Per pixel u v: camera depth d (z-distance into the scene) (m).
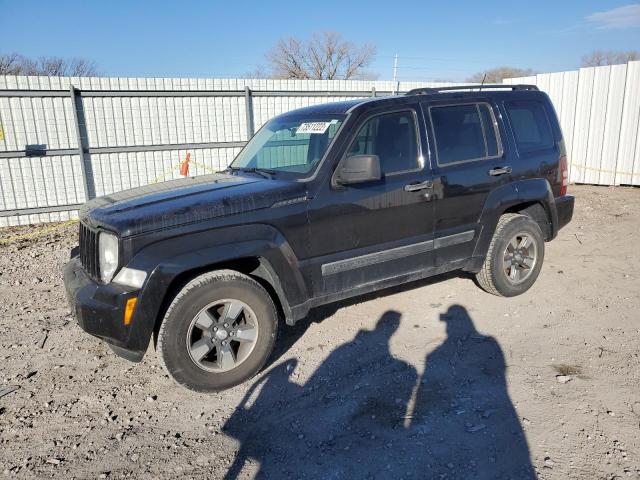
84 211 3.82
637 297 5.12
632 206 9.73
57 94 10.66
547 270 6.06
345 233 3.97
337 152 3.94
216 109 12.47
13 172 10.55
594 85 12.28
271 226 3.64
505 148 4.88
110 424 3.26
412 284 5.63
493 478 2.66
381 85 14.38
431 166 4.39
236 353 3.69
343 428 3.14
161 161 12.07
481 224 4.76
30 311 5.27
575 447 2.86
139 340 3.26
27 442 3.08
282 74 48.25
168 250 3.30
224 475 2.77
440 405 3.34
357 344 4.26
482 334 4.39
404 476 2.70
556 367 3.78
